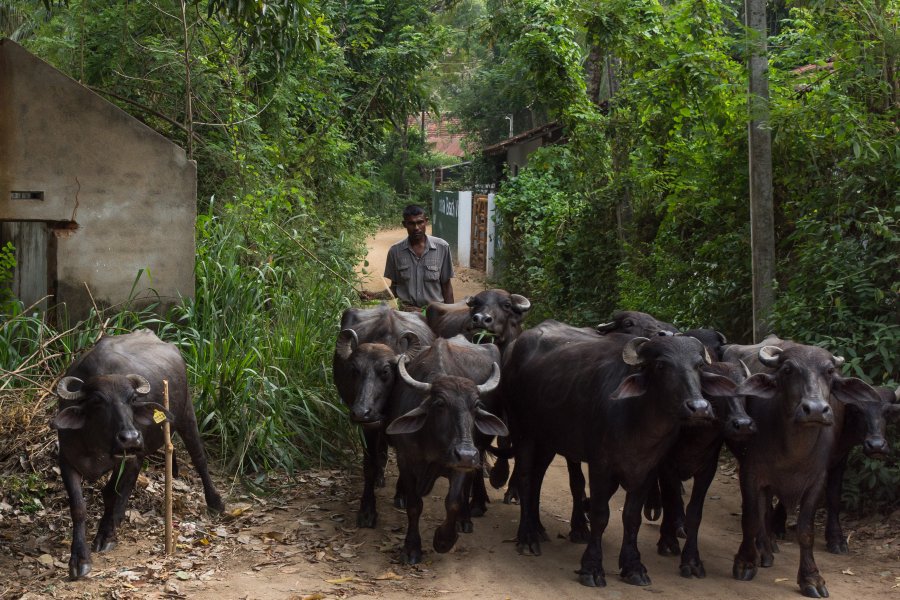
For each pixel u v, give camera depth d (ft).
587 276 52.37
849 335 26.63
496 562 21.91
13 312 28.66
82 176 31.01
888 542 22.88
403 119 63.41
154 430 22.36
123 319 30.50
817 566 21.62
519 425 24.14
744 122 33.76
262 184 41.91
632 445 20.34
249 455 27.50
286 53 32.71
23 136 30.40
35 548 21.70
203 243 33.27
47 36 45.75
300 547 22.47
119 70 42.39
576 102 52.11
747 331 34.35
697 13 35.81
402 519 25.12
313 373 30.76
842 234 28.43
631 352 19.76
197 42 43.55
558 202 59.98
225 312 31.01
